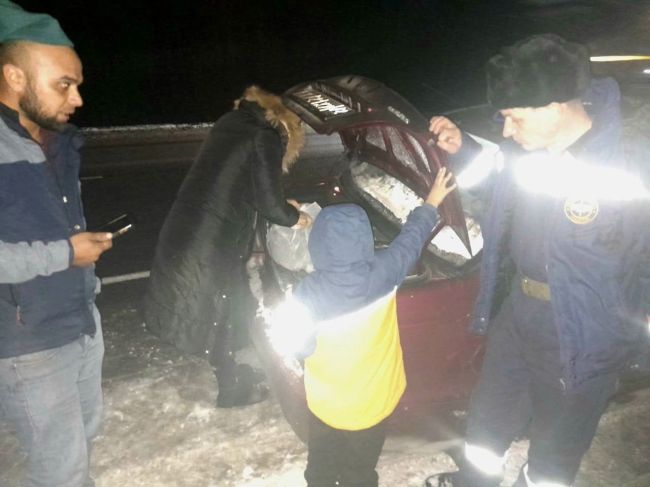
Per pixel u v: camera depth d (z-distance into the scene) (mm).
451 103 10898
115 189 6930
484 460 2777
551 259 2172
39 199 2062
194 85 12516
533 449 2547
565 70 1885
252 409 3701
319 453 2719
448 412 3289
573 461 2490
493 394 2660
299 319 2287
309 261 3281
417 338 3053
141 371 4051
